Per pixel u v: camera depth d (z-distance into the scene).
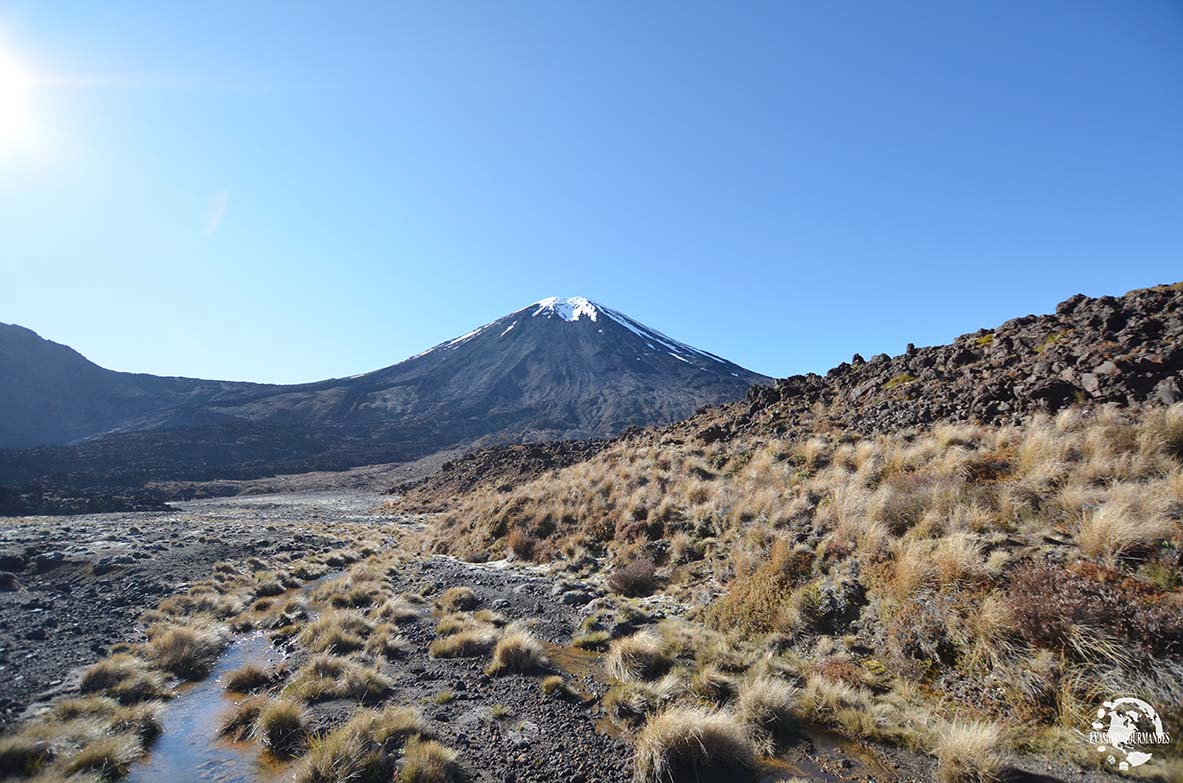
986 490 8.97
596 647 8.93
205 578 13.02
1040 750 5.06
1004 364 15.30
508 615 10.74
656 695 6.67
